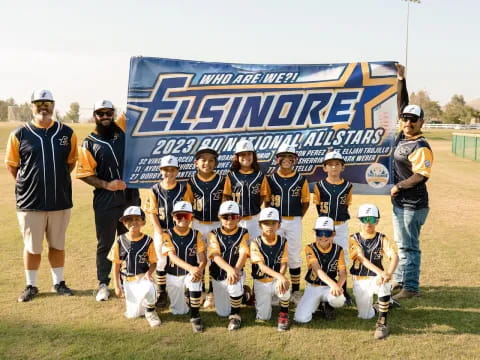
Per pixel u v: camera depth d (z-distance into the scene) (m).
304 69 6.02
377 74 5.96
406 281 5.58
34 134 5.40
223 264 4.88
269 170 6.12
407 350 4.23
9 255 7.27
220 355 4.10
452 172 20.92
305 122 6.05
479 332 4.61
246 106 6.02
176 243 5.02
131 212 5.08
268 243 4.96
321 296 5.03
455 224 9.65
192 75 5.97
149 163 5.99
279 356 4.10
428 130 67.50
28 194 5.42
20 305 5.26
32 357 4.02
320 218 5.06
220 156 6.06
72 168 5.87
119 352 4.14
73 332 4.56
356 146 6.06
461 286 5.93
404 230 5.60
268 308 4.97
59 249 5.66
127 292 4.96
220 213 4.99
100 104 5.59
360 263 5.03
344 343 4.39
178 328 4.73
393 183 6.03
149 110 5.95
